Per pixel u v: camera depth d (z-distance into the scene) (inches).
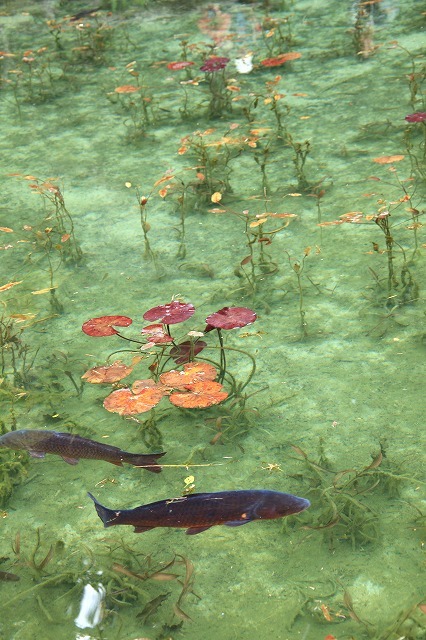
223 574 105.4
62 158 237.9
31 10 387.2
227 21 338.3
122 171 226.4
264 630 97.3
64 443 108.0
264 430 129.7
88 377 127.9
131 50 317.7
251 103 257.9
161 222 198.7
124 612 102.0
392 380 137.2
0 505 120.0
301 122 241.3
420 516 109.2
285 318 157.6
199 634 97.6
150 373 144.3
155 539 112.0
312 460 121.8
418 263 169.0
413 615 96.3
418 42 287.0
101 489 121.5
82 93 284.4
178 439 129.9
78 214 206.4
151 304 166.1
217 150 218.7
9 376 147.9
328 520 110.8
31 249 192.7
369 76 265.7
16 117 270.1
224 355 143.8
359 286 164.6
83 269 182.1
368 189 200.7
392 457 121.0
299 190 205.0
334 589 101.7
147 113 260.1
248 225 192.1
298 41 303.7
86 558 109.6
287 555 107.3
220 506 92.7
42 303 171.0
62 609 102.8
